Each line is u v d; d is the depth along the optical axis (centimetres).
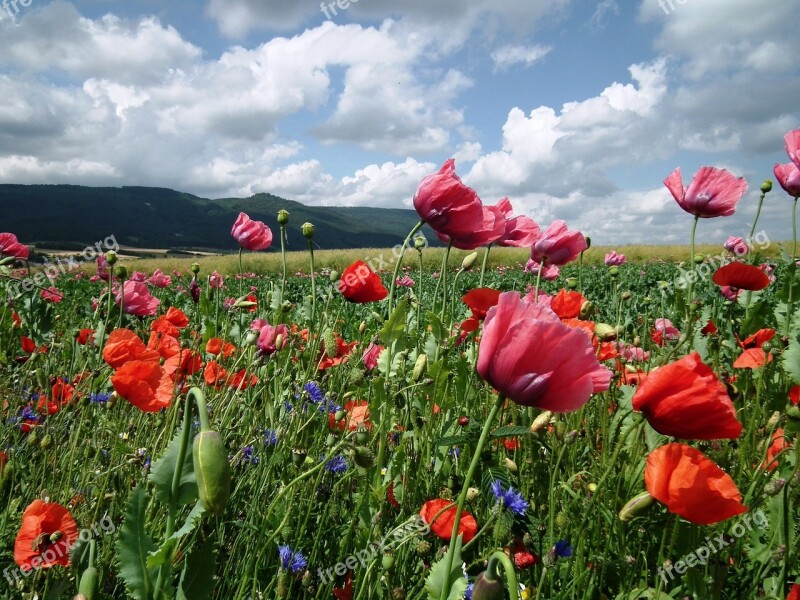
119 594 169
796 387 258
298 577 189
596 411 281
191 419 122
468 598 164
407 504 223
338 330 455
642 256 4184
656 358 296
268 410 250
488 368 133
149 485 194
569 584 184
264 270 3453
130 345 207
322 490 234
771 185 436
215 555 133
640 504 148
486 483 199
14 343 427
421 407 284
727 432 142
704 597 155
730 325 415
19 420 261
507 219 329
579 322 275
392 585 181
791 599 149
